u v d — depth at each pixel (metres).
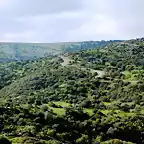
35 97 127.69
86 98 128.25
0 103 96.25
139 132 88.62
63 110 100.38
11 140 66.19
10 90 159.00
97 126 89.06
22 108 92.56
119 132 87.50
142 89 128.50
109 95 129.62
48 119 88.31
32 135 74.75
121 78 152.75
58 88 143.50
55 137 79.94
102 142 81.62
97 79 148.50
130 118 93.88
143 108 109.62
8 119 82.56
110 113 100.31
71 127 87.31
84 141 82.44
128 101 121.00
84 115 96.81
